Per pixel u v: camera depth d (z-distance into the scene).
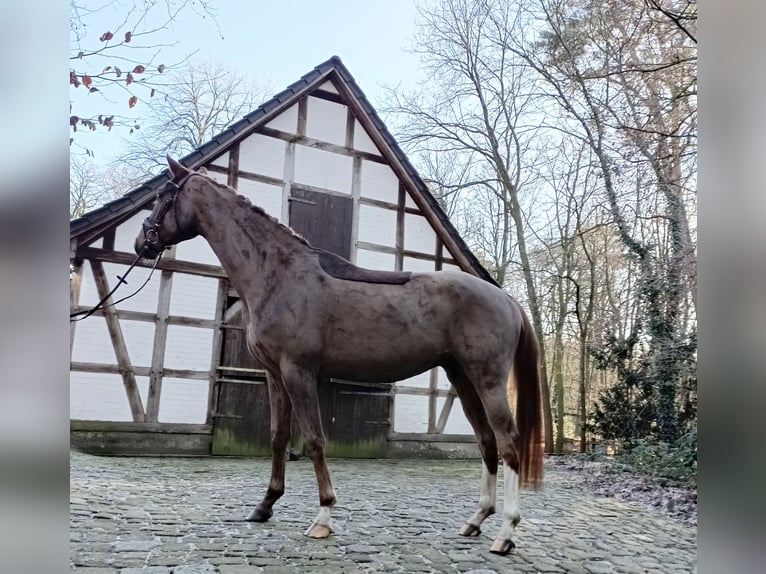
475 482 6.25
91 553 2.64
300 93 8.24
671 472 6.74
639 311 9.29
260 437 7.61
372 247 8.59
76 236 6.89
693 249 7.93
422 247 8.93
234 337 7.61
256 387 7.64
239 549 2.84
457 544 3.23
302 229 8.14
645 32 7.57
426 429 8.77
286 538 3.12
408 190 8.93
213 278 7.58
